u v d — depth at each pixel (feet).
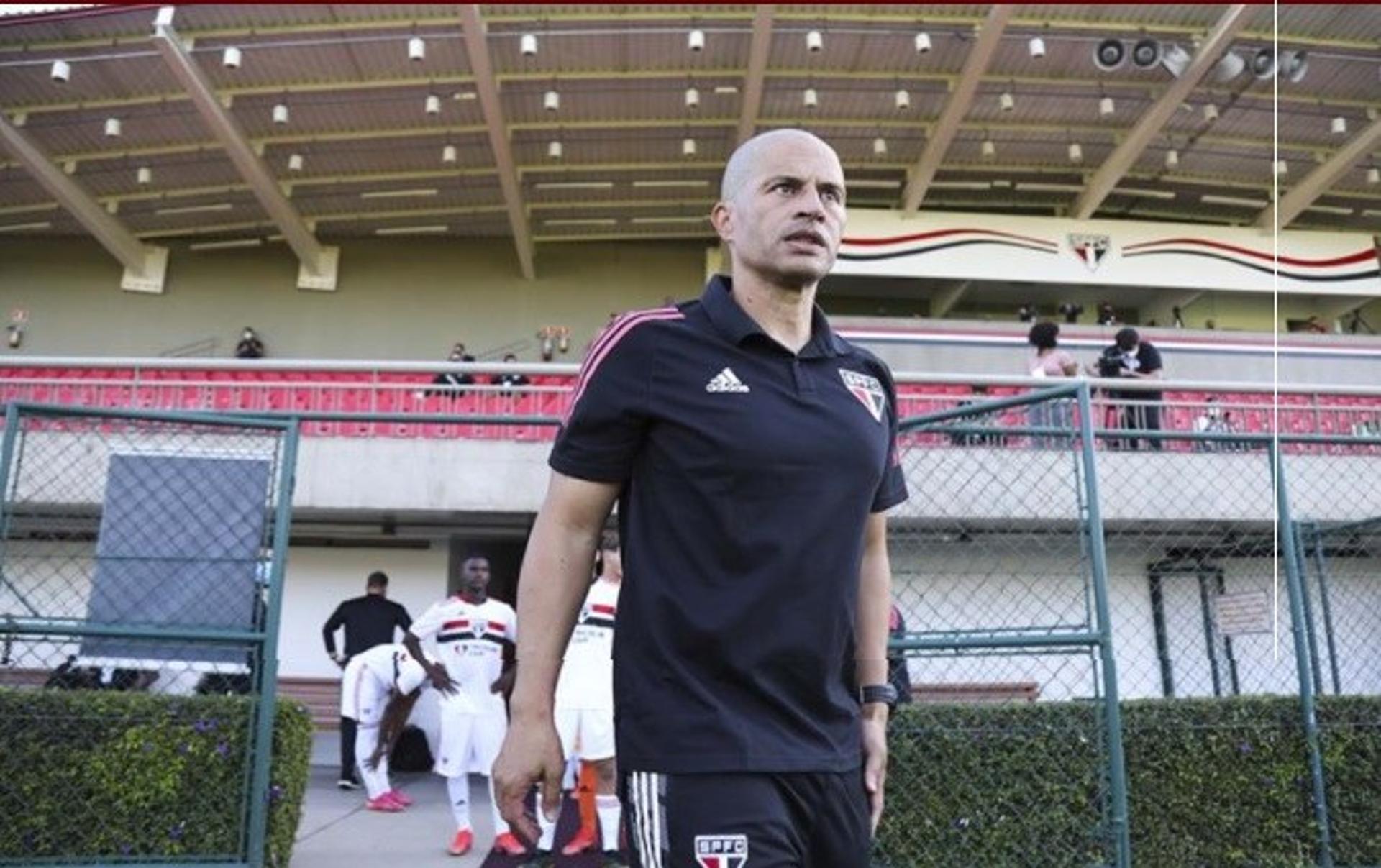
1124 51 54.65
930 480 20.29
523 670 5.26
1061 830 14.75
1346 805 15.92
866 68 56.59
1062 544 20.34
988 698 20.02
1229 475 30.48
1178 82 56.08
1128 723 15.65
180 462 15.57
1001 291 72.79
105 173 62.69
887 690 6.02
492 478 37.40
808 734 5.11
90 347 70.79
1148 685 28.35
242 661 15.23
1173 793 15.52
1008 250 67.56
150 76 53.78
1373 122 61.72
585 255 75.10
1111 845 14.39
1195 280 68.39
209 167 62.80
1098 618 14.39
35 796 14.47
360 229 72.13
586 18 51.06
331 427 37.83
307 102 56.75
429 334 72.84
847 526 5.28
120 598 14.99
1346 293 69.67
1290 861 15.60
